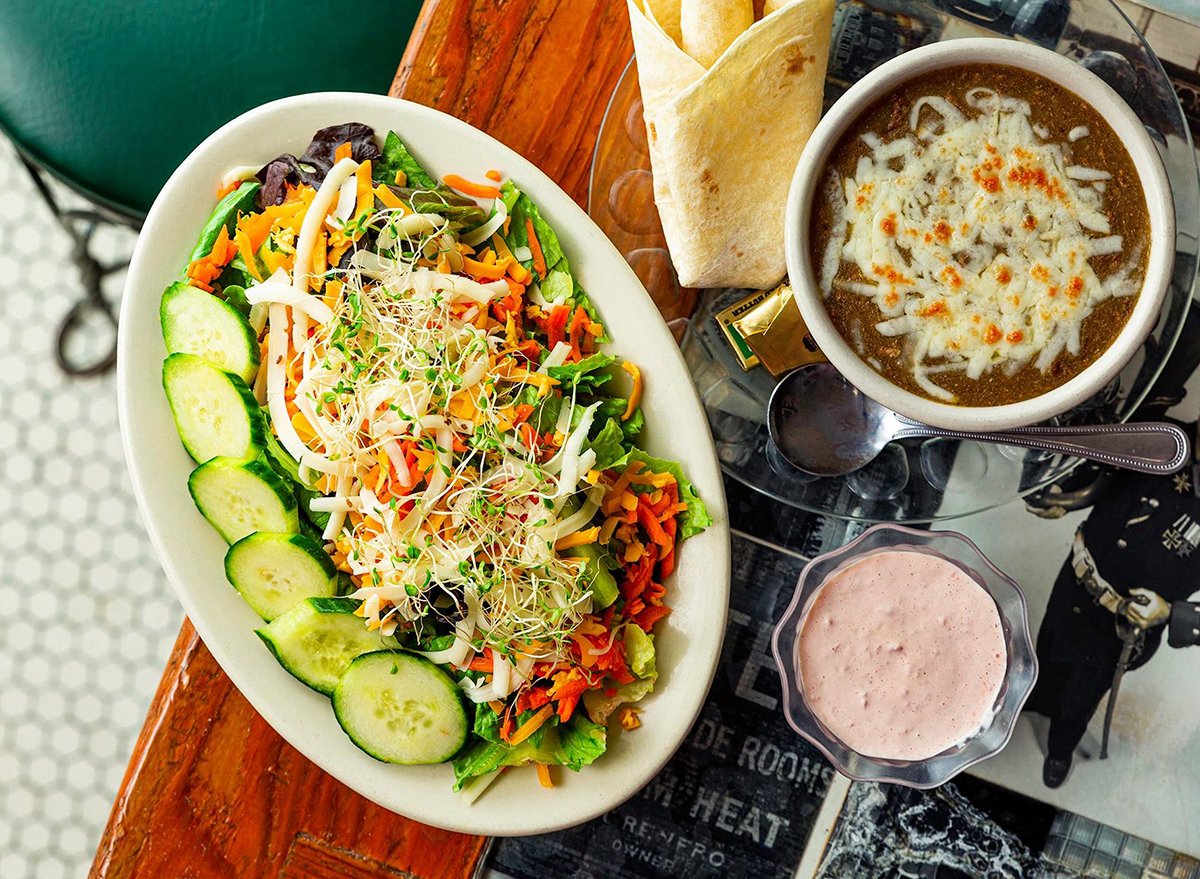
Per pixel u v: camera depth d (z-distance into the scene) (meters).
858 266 0.60
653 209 0.67
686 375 0.63
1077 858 0.68
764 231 0.64
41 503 0.99
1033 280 0.59
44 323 0.98
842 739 0.67
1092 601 0.68
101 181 0.80
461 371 0.63
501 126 0.67
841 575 0.66
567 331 0.64
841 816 0.68
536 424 0.64
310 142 0.65
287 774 0.67
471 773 0.63
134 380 0.65
